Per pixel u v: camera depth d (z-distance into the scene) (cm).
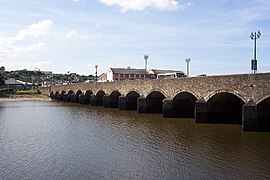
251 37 5150
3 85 15975
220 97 4450
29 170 2381
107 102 7656
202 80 4488
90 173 2294
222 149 2958
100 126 4497
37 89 14912
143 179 2156
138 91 6259
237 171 2302
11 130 4262
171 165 2467
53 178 2195
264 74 3588
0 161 2639
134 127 4331
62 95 11531
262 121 3712
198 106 4497
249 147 3016
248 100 3769
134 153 2855
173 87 5141
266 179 2127
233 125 4312
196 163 2512
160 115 5706
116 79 12475
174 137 3562
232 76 3981
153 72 13075
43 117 5828
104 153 2869
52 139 3562
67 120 5291
